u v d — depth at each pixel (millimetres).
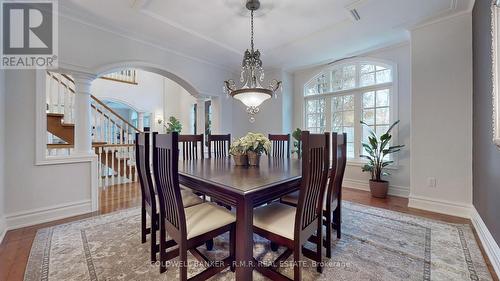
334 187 1940
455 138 2652
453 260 1729
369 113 3986
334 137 1803
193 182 1755
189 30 3051
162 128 7828
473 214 2420
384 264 1692
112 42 2994
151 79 7602
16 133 2340
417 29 2930
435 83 2787
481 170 2154
